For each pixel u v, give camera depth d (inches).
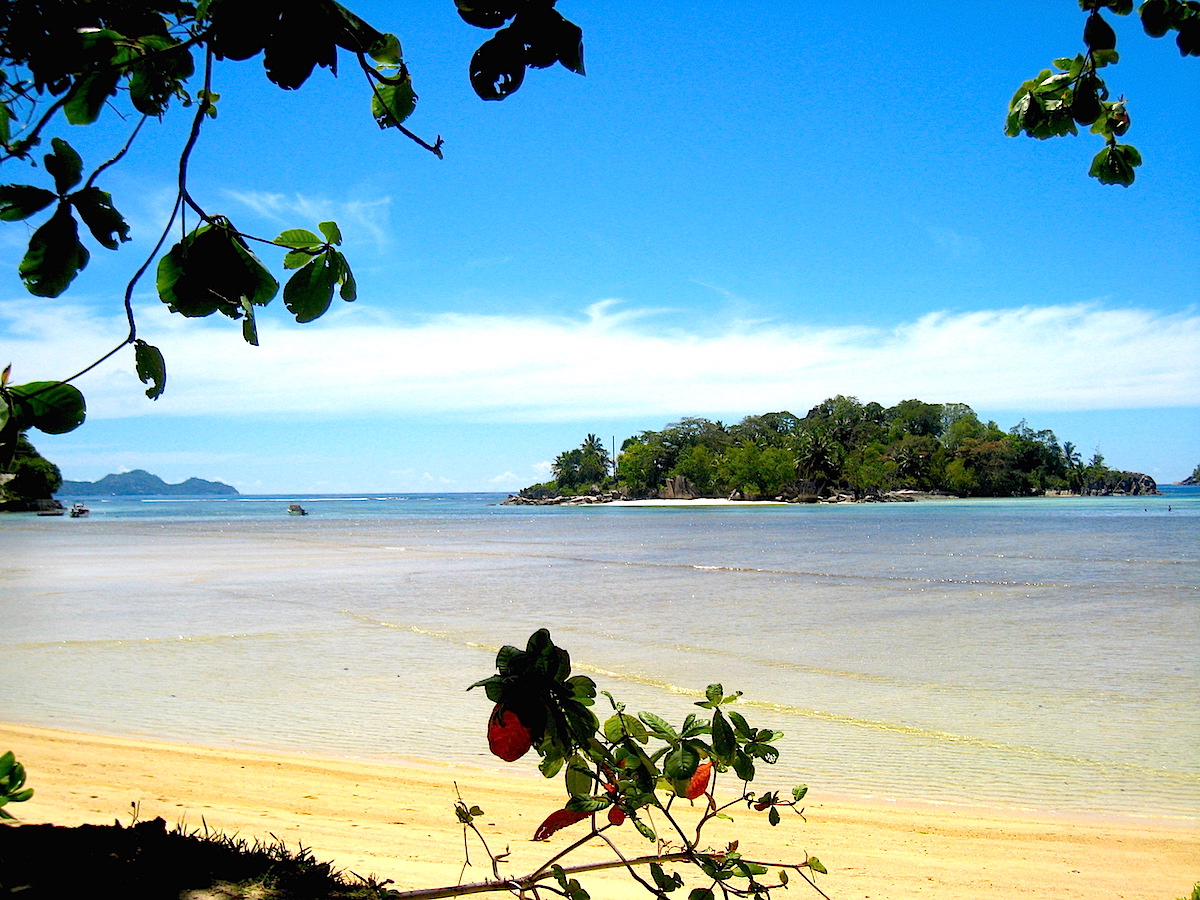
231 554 1804.9
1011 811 285.6
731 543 2161.7
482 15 58.8
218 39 52.9
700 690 485.4
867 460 6382.9
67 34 56.9
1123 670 552.4
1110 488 7854.3
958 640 681.0
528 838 240.7
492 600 973.8
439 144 65.6
